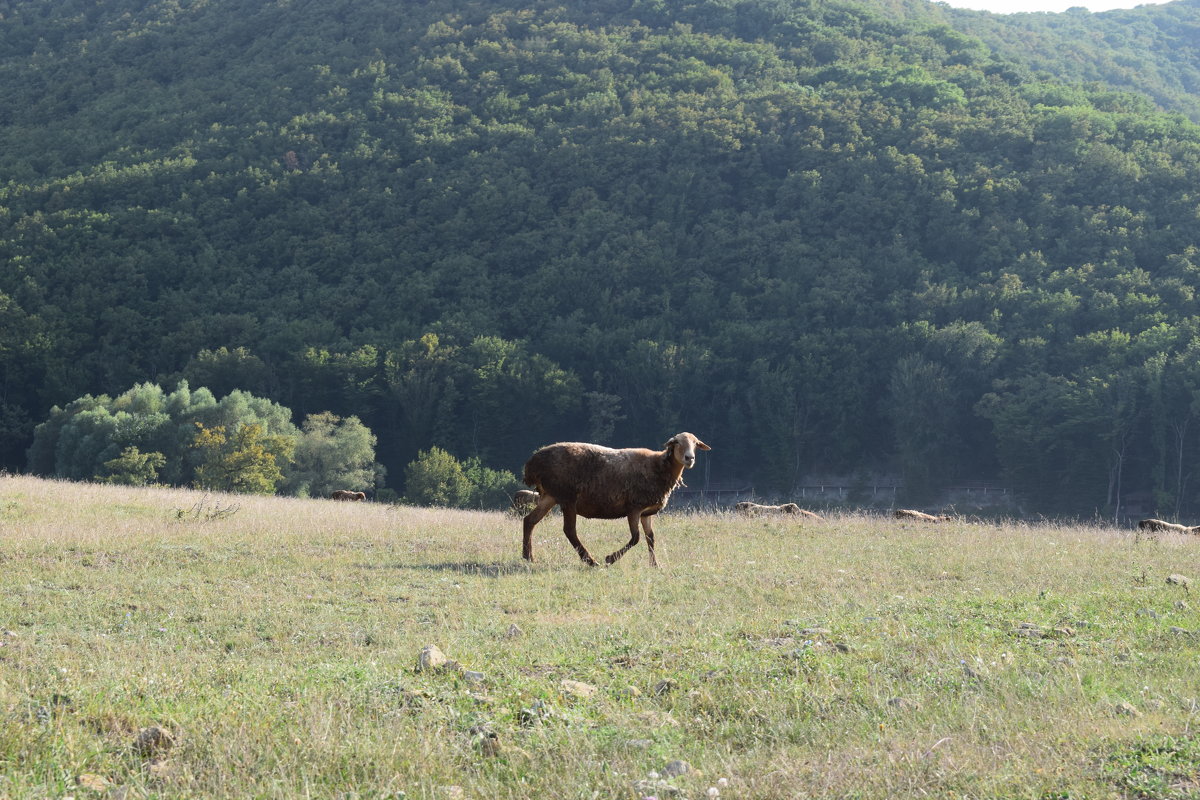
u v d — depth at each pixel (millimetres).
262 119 160750
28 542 15922
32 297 106562
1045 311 101625
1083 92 162625
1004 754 6453
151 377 103500
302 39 190375
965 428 96625
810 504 95062
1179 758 6098
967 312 106250
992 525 22406
